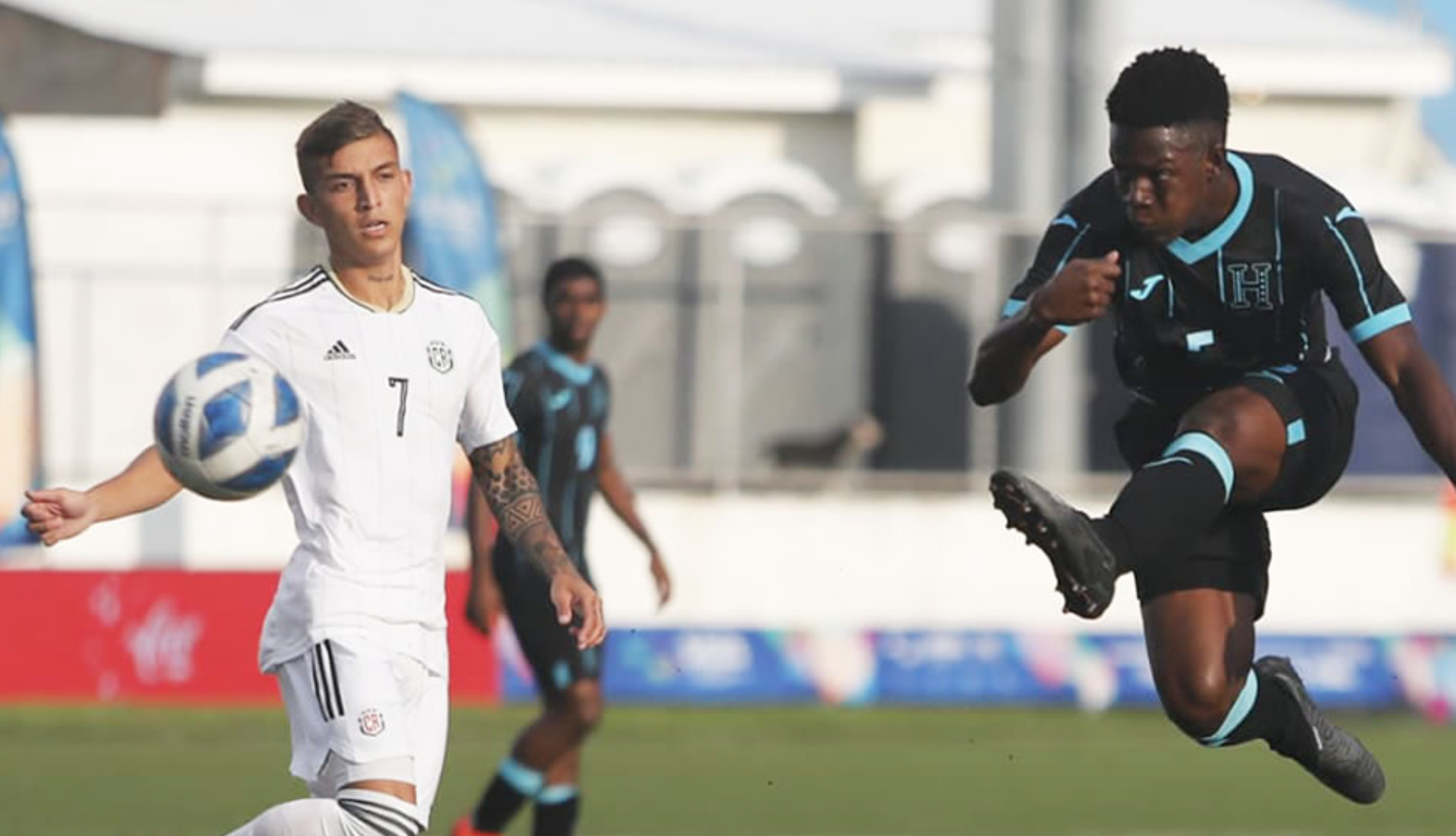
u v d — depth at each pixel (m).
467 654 57.75
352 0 80.69
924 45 86.62
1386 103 87.81
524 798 33.34
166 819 40.25
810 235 69.69
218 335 67.50
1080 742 54.72
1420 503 69.31
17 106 74.38
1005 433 69.44
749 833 39.72
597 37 80.25
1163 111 21.05
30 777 45.59
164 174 75.25
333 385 21.42
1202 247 21.95
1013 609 69.19
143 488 21.16
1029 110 68.75
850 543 68.62
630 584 67.38
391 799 21.03
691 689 59.12
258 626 57.28
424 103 62.22
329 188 21.39
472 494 35.00
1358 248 21.72
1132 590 66.44
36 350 61.84
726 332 69.25
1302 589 69.12
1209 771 49.69
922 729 56.78
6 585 56.28
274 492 67.88
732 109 80.19
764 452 69.38
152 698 56.75
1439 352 69.88
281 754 49.59
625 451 68.94
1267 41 87.00
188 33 75.44
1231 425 21.81
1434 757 52.66
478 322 22.31
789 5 87.19
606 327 68.88
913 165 85.38
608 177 75.00
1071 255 22.66
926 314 69.69
